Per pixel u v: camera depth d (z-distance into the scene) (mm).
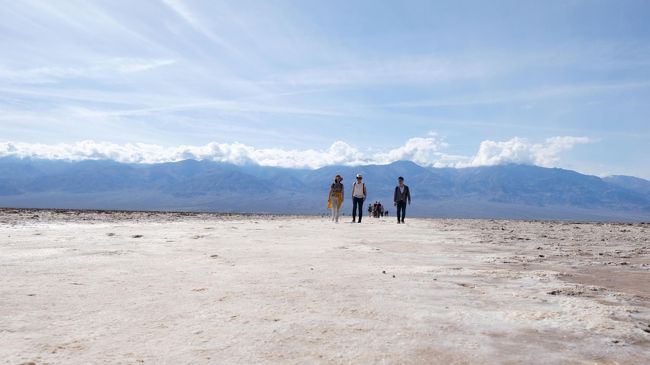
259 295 4453
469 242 11016
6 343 2938
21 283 4824
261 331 3277
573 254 8414
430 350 2934
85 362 2645
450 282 5305
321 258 7418
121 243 9148
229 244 9461
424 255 8102
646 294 4758
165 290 4613
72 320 3486
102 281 5023
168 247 8617
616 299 4496
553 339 3186
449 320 3635
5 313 3641
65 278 5164
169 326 3375
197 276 5453
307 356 2801
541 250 9148
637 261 7418
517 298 4457
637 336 3271
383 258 7574
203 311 3811
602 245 10422
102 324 3393
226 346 2955
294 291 4660
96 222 17547
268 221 22422
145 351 2844
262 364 2658
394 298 4398
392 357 2799
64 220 18203
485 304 4191
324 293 4590
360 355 2828
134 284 4895
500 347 3010
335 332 3283
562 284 5238
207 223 18453
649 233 15898
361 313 3822
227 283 5043
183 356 2770
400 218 24281
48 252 7488
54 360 2668
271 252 8141
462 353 2887
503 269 6414
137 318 3566
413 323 3537
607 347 3035
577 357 2846
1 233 11211
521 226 21422
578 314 3850
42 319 3498
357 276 5633
